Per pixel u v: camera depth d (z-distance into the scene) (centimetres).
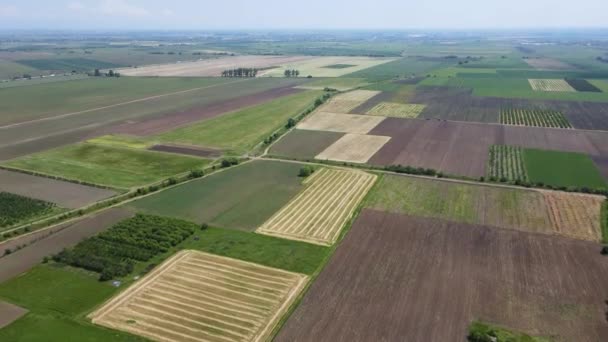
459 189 7644
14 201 7312
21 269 5350
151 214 6850
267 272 5209
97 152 10100
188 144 10794
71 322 4375
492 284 4878
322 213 6806
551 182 7912
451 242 5803
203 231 6291
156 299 4750
